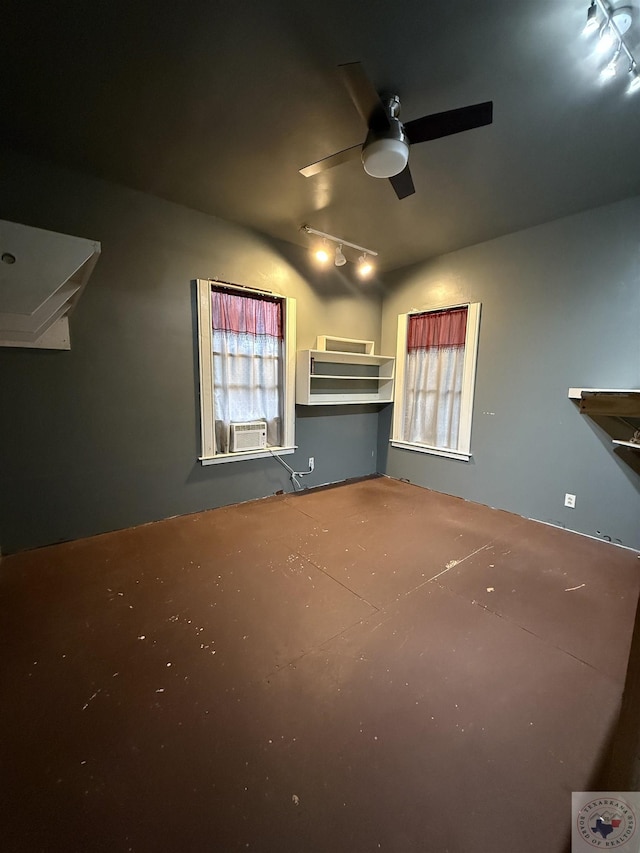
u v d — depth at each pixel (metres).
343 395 4.20
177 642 1.65
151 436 2.93
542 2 1.28
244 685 1.43
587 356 2.82
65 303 2.12
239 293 3.27
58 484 2.56
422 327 4.02
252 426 3.45
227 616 1.84
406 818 1.01
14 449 2.38
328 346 4.02
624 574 2.28
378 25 1.38
